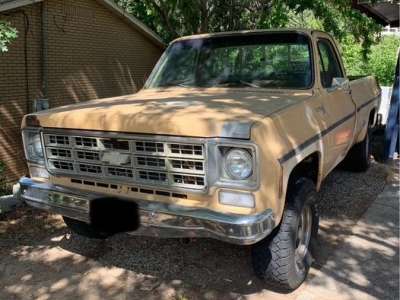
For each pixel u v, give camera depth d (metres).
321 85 3.85
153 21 13.02
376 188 5.36
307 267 3.19
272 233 2.86
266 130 2.52
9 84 8.95
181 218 2.60
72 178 3.08
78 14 10.52
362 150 5.72
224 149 2.49
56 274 3.43
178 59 4.44
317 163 3.41
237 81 4.03
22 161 9.39
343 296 3.00
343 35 10.94
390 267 3.40
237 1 10.78
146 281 3.29
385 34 20.11
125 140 2.77
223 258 3.62
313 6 10.43
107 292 3.14
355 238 3.94
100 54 11.45
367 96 5.50
